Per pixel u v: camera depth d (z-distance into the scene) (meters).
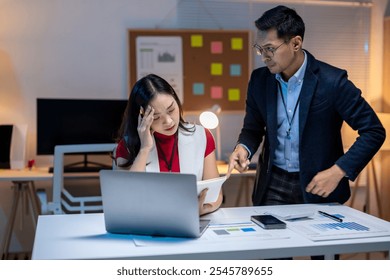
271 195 2.29
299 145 2.15
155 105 1.86
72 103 3.52
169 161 1.98
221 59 3.92
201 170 2.02
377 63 4.21
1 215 3.73
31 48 3.68
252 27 3.99
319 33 4.08
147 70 3.81
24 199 3.69
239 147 2.23
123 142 1.99
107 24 3.77
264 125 2.38
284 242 1.52
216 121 2.40
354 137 3.74
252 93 2.31
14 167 3.50
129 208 1.58
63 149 2.46
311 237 1.57
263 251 1.46
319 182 2.00
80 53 3.75
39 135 3.48
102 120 3.56
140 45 3.79
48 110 3.49
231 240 1.55
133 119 1.94
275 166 2.29
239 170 2.18
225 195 4.01
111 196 1.59
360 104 2.09
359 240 1.55
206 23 3.92
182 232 1.56
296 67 2.15
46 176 3.19
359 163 2.02
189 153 2.00
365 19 4.16
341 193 2.17
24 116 3.71
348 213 1.93
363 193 4.29
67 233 1.65
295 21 2.04
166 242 1.53
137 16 3.81
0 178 3.15
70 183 3.81
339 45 4.12
